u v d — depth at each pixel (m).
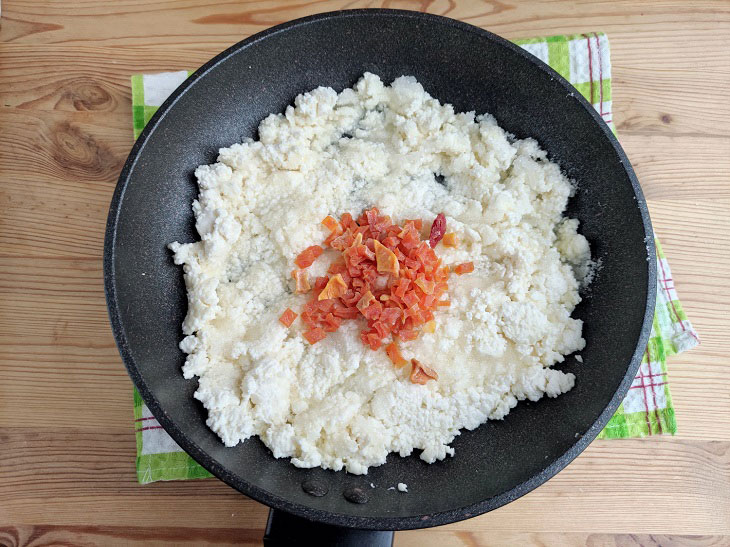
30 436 0.32
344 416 0.28
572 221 0.31
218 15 0.36
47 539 0.31
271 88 0.32
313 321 0.30
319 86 0.33
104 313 0.33
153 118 0.28
